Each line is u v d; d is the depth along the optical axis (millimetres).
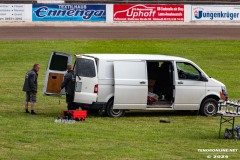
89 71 70500
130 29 162000
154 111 77375
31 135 58750
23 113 72812
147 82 71500
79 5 169375
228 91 95562
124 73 71000
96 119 69312
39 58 122125
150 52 131375
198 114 74625
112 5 170500
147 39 146500
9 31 153875
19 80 100750
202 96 73875
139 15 171750
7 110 75000
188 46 139125
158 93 73500
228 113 59000
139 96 71250
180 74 73438
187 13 173500
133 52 130625
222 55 131375
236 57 130000
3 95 87250
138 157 51000
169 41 144625
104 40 142750
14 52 127000
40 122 66062
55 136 58562
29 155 50938
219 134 60094
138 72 71375
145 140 57938
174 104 72875
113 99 70812
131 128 64062
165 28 165250
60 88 72500
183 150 54000
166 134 61344
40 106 79188
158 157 51188
